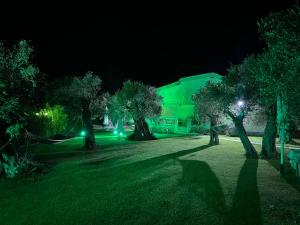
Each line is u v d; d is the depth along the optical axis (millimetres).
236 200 7961
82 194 9094
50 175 12070
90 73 21484
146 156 16109
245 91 14539
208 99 16031
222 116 18812
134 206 7812
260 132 30016
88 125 21172
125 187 9656
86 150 20156
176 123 36719
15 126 12273
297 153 11664
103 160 15203
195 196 8453
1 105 11719
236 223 6473
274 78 8492
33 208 8109
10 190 10141
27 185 10664
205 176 10852
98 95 22562
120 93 27375
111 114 31312
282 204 7543
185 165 13148
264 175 10945
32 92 12984
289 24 7617
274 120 15008
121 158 15641
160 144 22500
